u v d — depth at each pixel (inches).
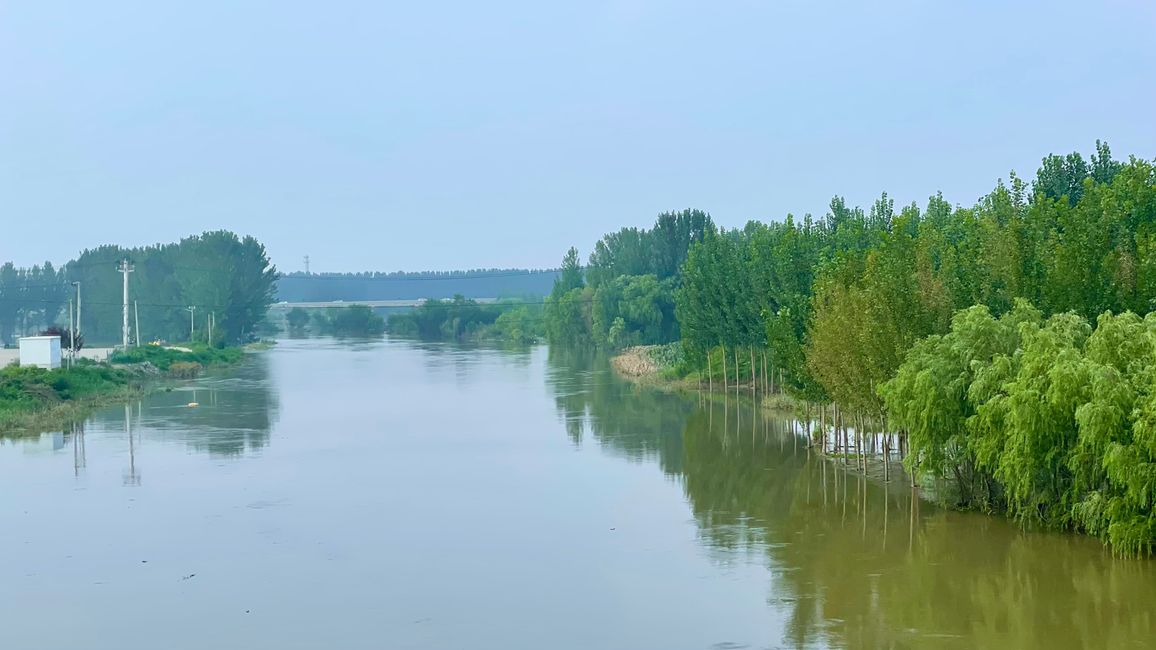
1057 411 1604.3
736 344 3828.7
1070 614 1349.7
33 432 2962.6
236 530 1809.8
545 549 1681.8
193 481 2233.0
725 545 1701.5
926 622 1330.0
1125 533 1531.7
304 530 1807.3
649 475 2293.3
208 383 4566.9
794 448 2647.6
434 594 1457.9
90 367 4279.0
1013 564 1567.4
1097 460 1562.5
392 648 1257.4
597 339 6663.4
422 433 2940.5
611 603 1413.6
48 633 1321.4
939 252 2459.4
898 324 2153.1
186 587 1498.5
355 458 2518.5
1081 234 1973.4
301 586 1499.8
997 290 2107.5
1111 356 1612.9
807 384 2544.3
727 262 3885.3
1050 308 1936.5
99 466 2416.3
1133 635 1273.4
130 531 1807.3
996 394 1738.4
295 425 3115.2
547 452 2603.3
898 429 2043.6
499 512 1934.1
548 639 1282.0
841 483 2187.5
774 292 3157.0
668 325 6392.7
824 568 1565.0
